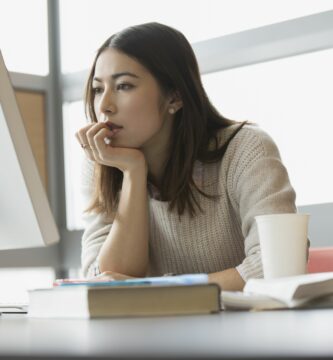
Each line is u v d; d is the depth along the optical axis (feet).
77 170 17.08
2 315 4.75
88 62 16.76
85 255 7.48
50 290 3.77
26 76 16.63
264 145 6.91
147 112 6.97
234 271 6.12
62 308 3.66
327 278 3.82
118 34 7.06
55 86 17.13
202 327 2.57
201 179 7.09
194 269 7.29
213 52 14.21
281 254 4.55
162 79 7.02
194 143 7.03
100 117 7.04
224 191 7.00
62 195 16.98
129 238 6.98
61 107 17.04
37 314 3.93
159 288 3.35
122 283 3.77
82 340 2.21
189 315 3.30
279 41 13.34
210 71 14.47
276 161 6.86
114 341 2.12
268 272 4.61
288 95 13.58
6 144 4.32
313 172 13.29
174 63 7.03
